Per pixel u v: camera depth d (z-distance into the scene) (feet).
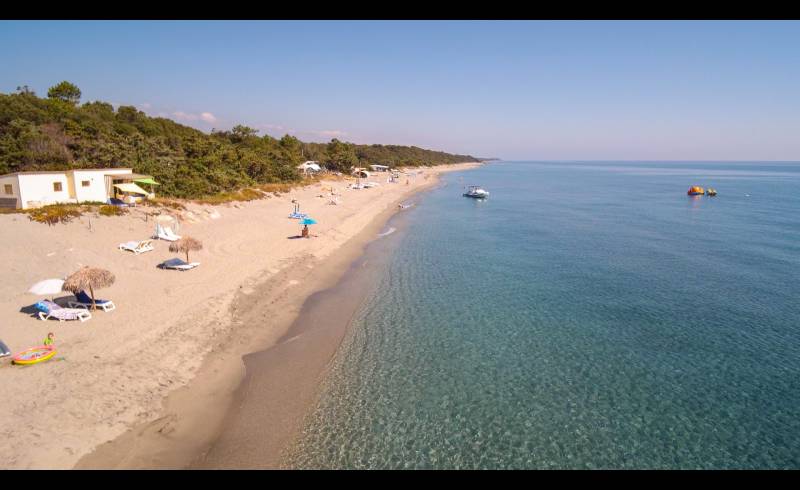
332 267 106.73
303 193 219.20
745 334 73.10
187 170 166.50
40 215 93.09
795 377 59.98
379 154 600.80
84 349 52.85
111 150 172.35
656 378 59.41
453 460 43.91
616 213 220.02
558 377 59.31
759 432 48.96
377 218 187.01
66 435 39.47
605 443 46.91
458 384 57.00
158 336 58.90
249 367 58.44
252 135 343.87
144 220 111.55
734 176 636.89
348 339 68.95
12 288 67.15
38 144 159.33
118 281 75.46
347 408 51.21
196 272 86.28
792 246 140.15
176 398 49.03
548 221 191.11
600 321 77.97
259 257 102.42
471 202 264.52
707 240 149.79
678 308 84.38
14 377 45.70
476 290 93.81
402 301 86.33
